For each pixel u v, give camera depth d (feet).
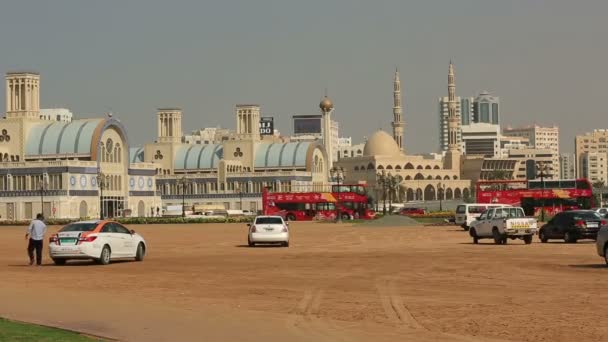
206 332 75.46
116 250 161.07
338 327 78.07
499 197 441.27
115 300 99.19
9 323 78.89
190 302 97.19
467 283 115.03
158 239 277.44
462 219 326.44
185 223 492.54
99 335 73.82
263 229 219.61
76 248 155.43
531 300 95.91
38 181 553.23
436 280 119.65
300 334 74.18
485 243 222.48
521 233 213.05
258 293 105.70
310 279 123.34
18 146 599.16
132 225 463.83
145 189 623.36
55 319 83.61
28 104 611.47
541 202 442.09
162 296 103.35
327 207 506.48
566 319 81.87
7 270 146.41
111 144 594.65
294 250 202.18
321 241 249.14
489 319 82.53
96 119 593.42
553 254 170.30
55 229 411.34
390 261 156.87
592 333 74.33
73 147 583.99
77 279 127.03
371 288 110.22
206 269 144.05
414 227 373.20
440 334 74.28
